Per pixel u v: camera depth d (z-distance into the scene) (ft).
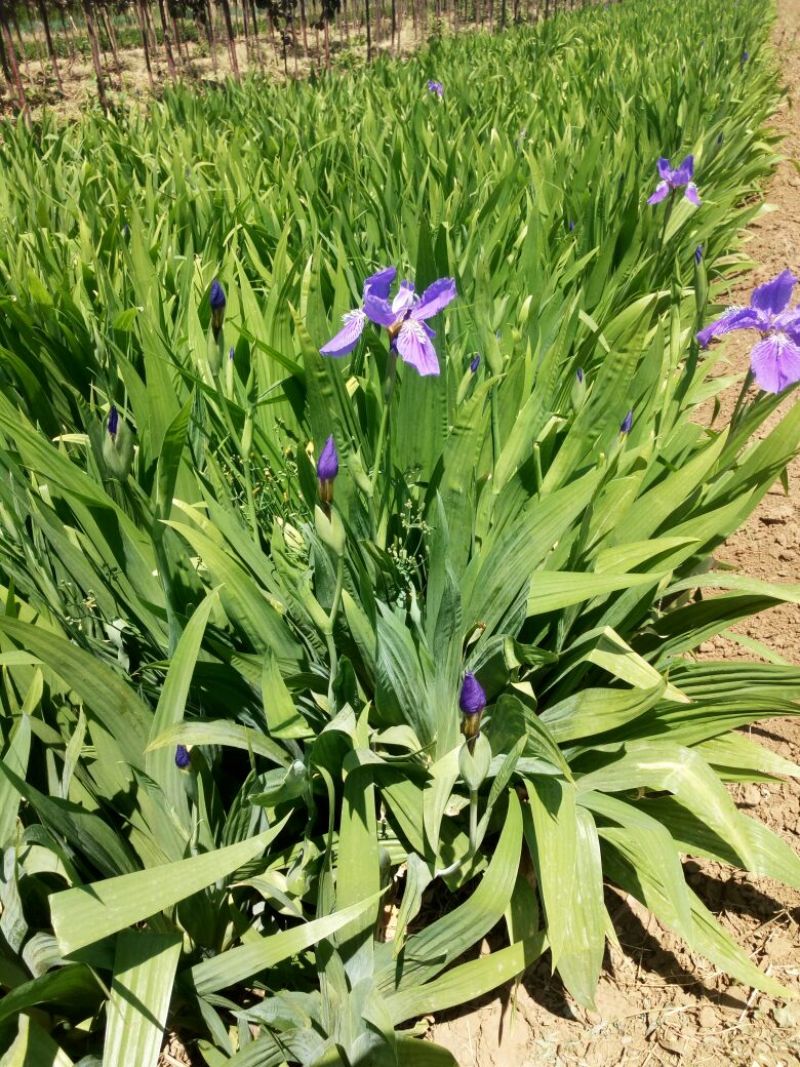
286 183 13.98
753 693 6.86
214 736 5.60
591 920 5.92
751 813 7.88
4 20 49.93
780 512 11.96
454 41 45.85
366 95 24.97
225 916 6.24
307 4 93.86
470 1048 6.24
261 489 8.46
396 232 13.50
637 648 8.02
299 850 6.39
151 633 7.01
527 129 19.10
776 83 37.50
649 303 10.33
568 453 7.29
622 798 7.06
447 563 5.93
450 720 6.50
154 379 7.83
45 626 6.55
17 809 5.43
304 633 7.16
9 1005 4.50
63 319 9.98
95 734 6.03
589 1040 6.28
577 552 6.89
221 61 72.33
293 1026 5.70
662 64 27.91
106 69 64.18
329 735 5.81
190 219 13.91
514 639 6.36
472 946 6.84
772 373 6.97
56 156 19.43
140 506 7.13
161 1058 6.07
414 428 8.15
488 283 9.57
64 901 4.52
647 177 17.33
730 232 18.74
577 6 95.81
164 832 6.11
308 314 8.60
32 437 6.39
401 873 7.15
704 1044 6.19
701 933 5.99
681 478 7.26
